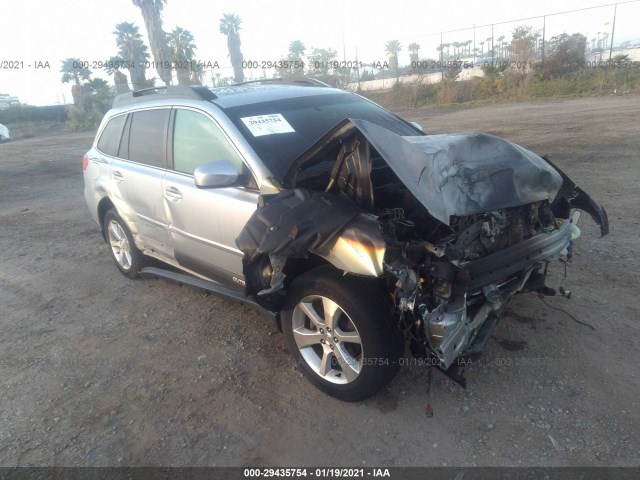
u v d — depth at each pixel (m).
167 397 3.53
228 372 3.74
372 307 2.94
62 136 27.09
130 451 3.07
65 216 8.73
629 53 25.69
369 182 3.00
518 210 3.22
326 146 3.15
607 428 2.87
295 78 5.38
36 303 5.24
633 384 3.18
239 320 4.46
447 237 2.88
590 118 13.21
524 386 3.25
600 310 3.98
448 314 2.77
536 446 2.80
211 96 4.21
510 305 4.13
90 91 32.31
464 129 13.76
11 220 8.71
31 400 3.63
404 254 2.80
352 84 26.00
